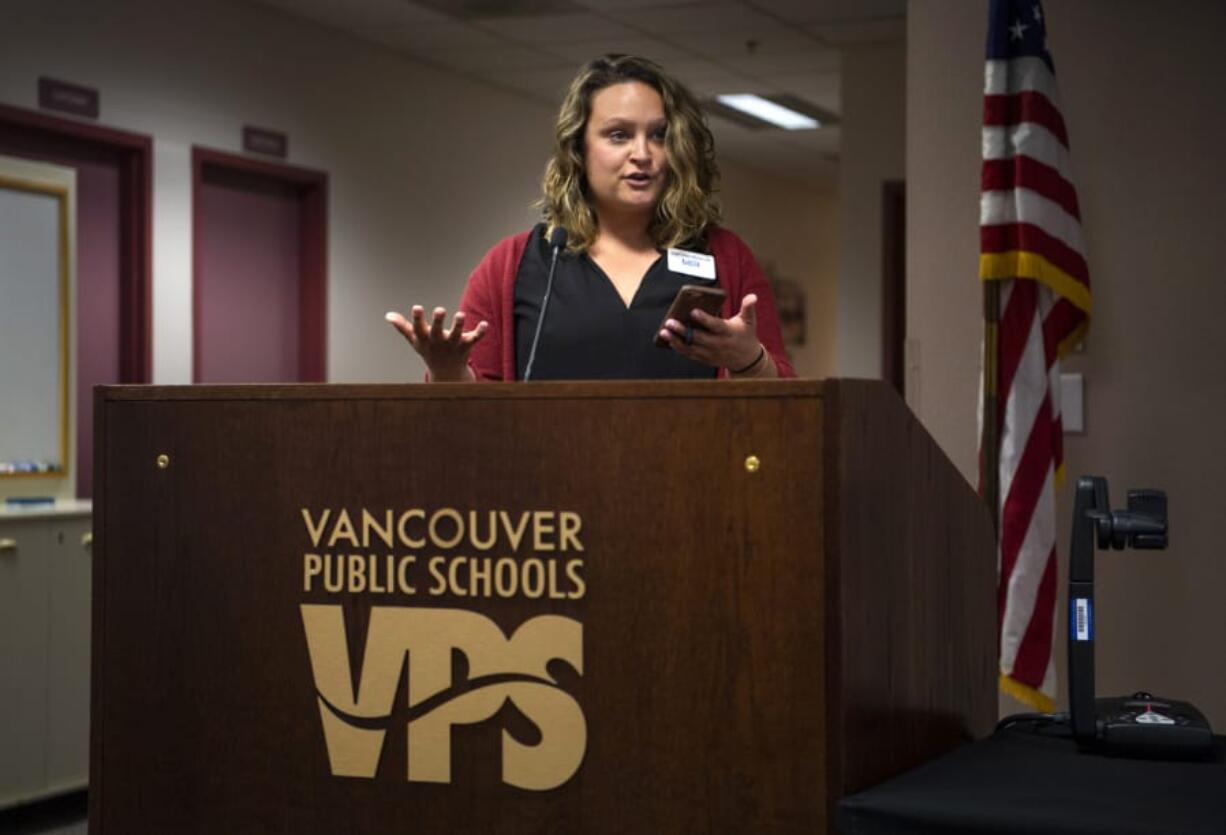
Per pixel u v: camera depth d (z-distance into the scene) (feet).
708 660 5.15
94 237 20.80
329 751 5.57
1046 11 12.55
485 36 25.94
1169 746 5.79
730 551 5.13
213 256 23.07
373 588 5.53
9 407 16.81
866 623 5.19
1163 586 12.19
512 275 7.10
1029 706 12.42
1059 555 12.51
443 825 5.44
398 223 26.96
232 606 5.72
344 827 5.57
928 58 13.03
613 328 6.81
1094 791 5.17
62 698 15.60
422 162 27.71
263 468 5.68
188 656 5.78
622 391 5.24
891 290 27.55
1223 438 12.09
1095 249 12.42
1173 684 12.17
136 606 5.85
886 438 5.41
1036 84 11.50
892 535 5.46
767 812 5.08
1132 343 12.32
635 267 7.06
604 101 7.03
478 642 5.40
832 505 4.99
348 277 25.61
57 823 15.47
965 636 6.36
